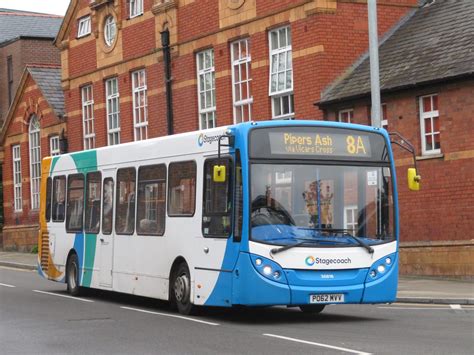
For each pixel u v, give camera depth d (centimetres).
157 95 3231
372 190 1420
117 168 1791
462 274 2150
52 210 2119
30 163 4238
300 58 2581
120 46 3450
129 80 3403
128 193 1738
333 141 1409
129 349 1130
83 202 1944
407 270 2283
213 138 1451
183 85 3084
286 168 1375
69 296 1977
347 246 1377
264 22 2714
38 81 4094
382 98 2364
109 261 1800
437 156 2220
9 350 1143
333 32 2547
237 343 1156
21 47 4541
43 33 4919
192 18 3038
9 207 4412
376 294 1391
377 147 1439
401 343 1130
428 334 1229
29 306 1742
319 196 1383
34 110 4150
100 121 3600
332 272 1365
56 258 2077
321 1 2527
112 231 1792
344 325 1361
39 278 2659
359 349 1075
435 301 1755
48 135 4031
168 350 1112
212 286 1424
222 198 1409
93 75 3638
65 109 3869
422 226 2264
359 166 1417
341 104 2459
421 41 2433
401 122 2317
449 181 2195
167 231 1579
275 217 1356
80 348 1149
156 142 1644
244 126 1370
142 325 1388
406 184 2302
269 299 1334
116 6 3456
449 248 2181
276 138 1380
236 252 1359
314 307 1577
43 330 1348
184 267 1530
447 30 2392
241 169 1360
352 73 2528
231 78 2872
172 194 1575
